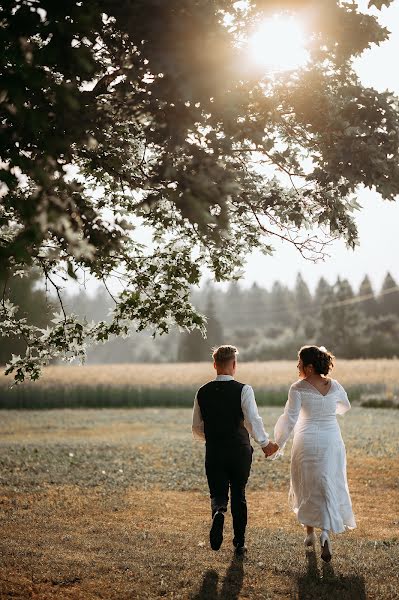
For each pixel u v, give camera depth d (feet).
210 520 27.81
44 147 14.46
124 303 22.97
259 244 23.58
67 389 108.37
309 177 15.67
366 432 60.23
